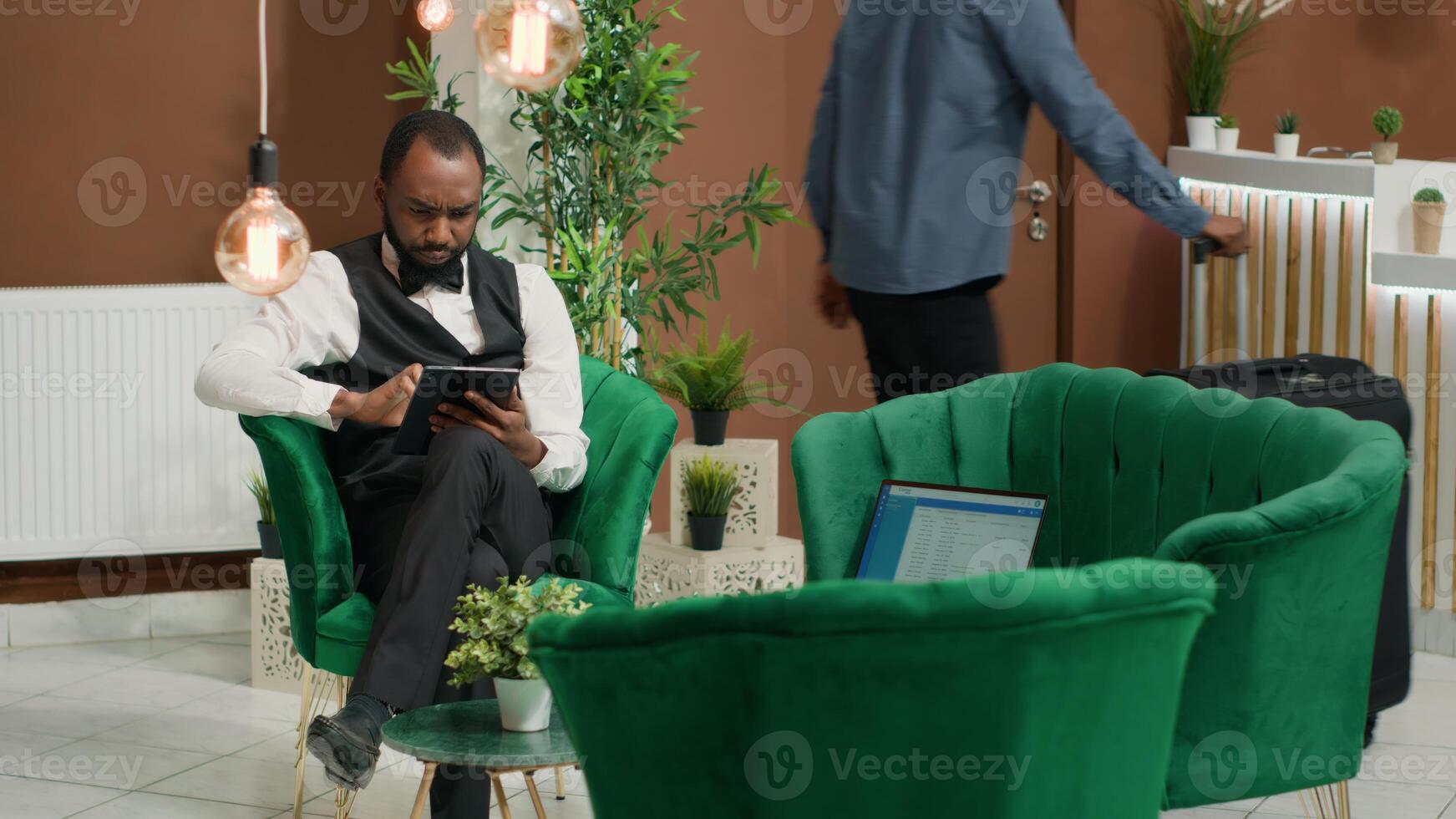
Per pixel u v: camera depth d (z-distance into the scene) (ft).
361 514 9.11
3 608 13.64
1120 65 14.98
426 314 9.43
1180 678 4.79
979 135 9.03
